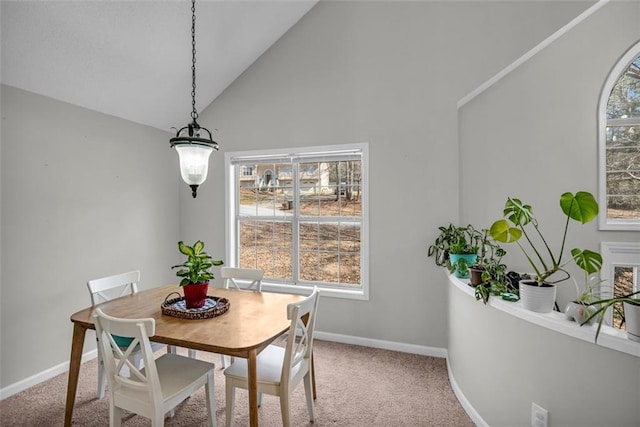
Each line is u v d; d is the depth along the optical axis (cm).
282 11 315
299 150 340
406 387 248
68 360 271
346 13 324
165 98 327
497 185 292
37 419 208
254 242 377
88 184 288
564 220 284
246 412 218
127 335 154
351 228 340
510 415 171
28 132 245
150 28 254
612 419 127
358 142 320
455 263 249
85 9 216
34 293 249
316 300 201
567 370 141
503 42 279
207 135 376
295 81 342
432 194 298
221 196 374
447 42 293
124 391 166
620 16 271
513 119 290
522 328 163
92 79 264
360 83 319
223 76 347
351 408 222
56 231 264
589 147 280
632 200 285
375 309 318
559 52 283
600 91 277
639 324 119
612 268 279
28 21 204
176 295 246
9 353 235
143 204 342
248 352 157
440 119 295
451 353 258
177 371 185
